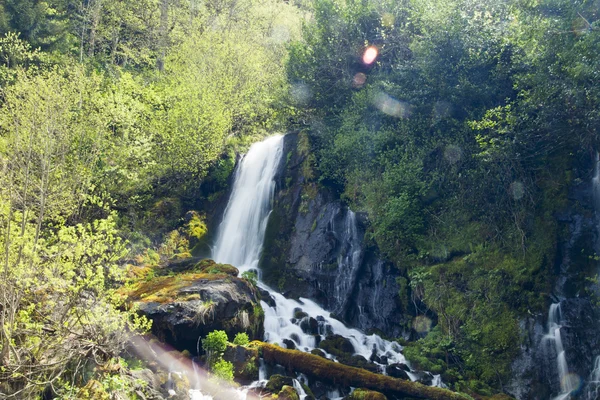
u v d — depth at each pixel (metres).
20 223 10.31
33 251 9.18
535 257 14.12
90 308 9.90
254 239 21.00
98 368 9.78
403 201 16.77
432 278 15.84
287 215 20.56
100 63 35.00
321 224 19.44
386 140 18.81
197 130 23.20
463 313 14.66
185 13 38.22
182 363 11.95
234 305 13.70
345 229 18.78
